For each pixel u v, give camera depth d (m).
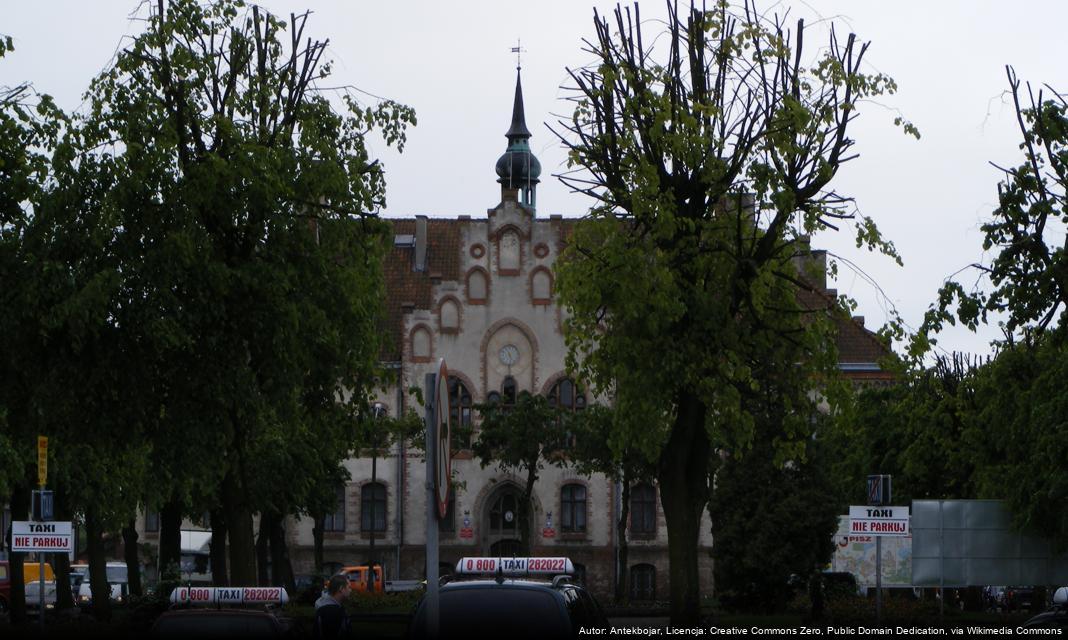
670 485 32.56
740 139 31.83
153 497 48.62
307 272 31.39
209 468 31.34
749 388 33.88
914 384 54.31
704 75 32.03
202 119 31.52
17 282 30.20
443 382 11.77
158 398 31.03
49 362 30.47
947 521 37.16
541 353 85.75
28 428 31.61
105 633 28.36
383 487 86.06
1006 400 40.44
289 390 31.31
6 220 30.97
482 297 86.38
